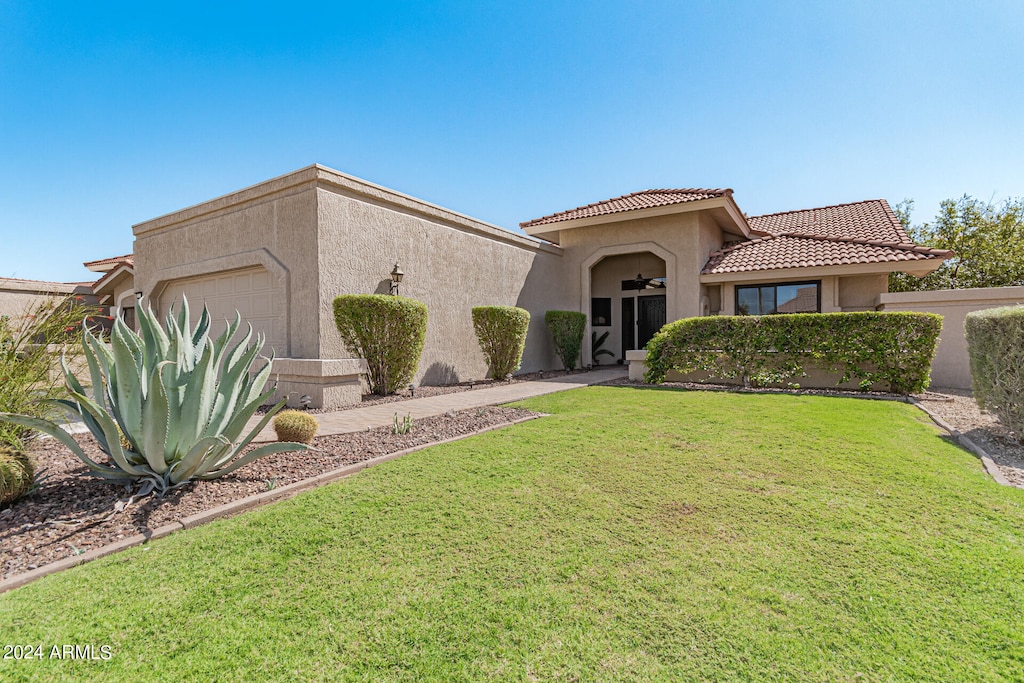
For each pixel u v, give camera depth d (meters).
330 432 6.36
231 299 10.99
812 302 13.88
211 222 11.20
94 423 4.09
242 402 4.69
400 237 10.93
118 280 16.97
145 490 3.92
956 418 7.17
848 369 9.96
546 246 16.27
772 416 7.02
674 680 1.92
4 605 2.43
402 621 2.32
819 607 2.40
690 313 14.64
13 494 3.74
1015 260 17.75
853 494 3.89
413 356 10.02
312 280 9.17
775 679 1.93
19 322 5.71
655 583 2.63
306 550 3.02
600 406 8.20
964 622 2.27
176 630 2.24
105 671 1.98
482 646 2.14
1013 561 2.81
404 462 4.85
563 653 2.09
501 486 4.14
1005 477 4.44
